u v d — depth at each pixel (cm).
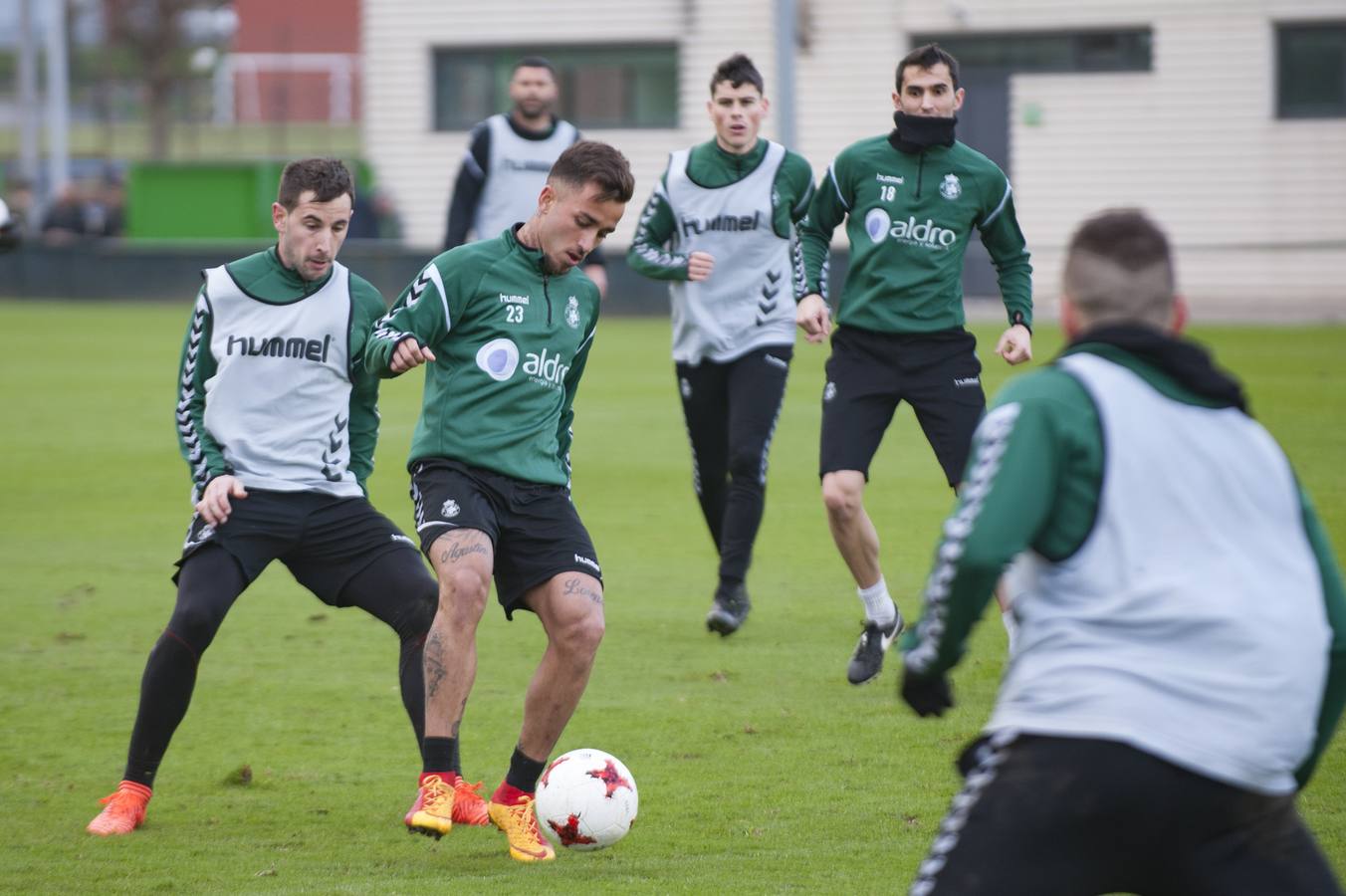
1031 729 979
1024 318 2356
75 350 7288
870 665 2247
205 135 18862
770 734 2033
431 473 1653
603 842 1566
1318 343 7206
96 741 2033
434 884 1501
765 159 2703
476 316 1656
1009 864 960
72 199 10650
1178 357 996
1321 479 3812
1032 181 10381
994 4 10250
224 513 1697
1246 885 980
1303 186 10025
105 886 1505
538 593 1625
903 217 2297
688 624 2666
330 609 2839
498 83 11288
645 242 2741
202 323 1742
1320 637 984
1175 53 10100
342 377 1767
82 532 3509
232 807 1772
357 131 18575
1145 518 977
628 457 4497
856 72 10481
